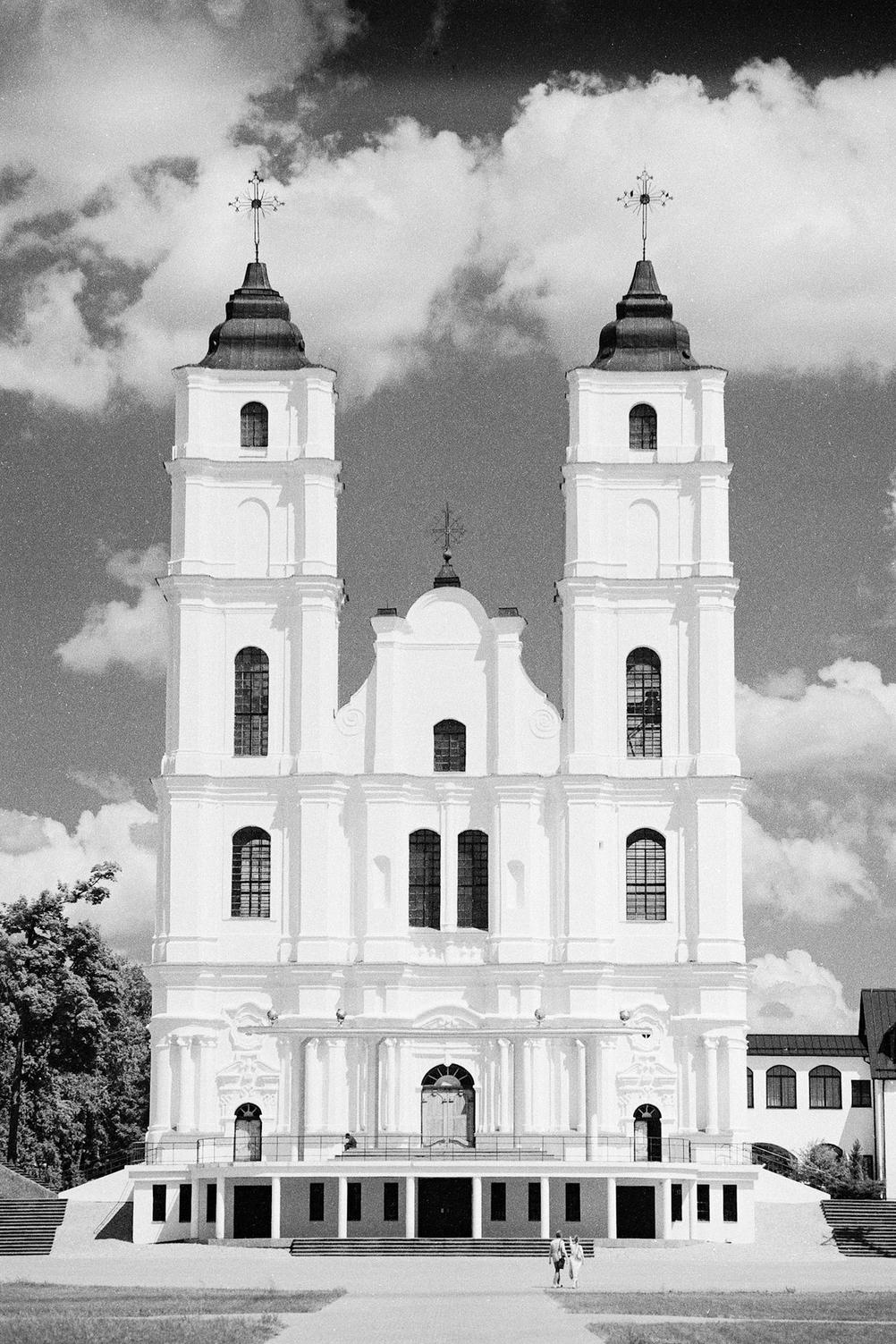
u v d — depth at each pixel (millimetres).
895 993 131000
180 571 109062
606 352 111500
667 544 109375
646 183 115875
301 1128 104875
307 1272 86812
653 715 108562
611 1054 105375
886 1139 122312
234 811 108188
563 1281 82562
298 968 106312
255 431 110688
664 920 107125
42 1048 119688
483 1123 105125
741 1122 105125
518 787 107812
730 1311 69500
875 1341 60281
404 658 109688
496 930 107062
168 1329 62031
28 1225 100688
